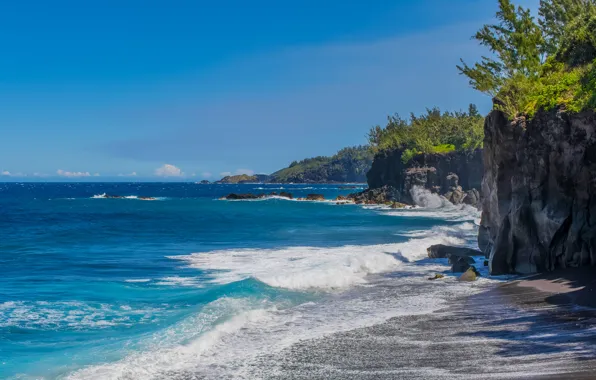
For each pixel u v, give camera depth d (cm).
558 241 2080
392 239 3903
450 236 3934
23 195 15838
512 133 2222
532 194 2144
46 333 1362
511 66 2719
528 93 2344
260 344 1272
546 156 2080
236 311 1566
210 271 2377
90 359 1148
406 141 12006
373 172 12494
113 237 4044
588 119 1905
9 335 1338
